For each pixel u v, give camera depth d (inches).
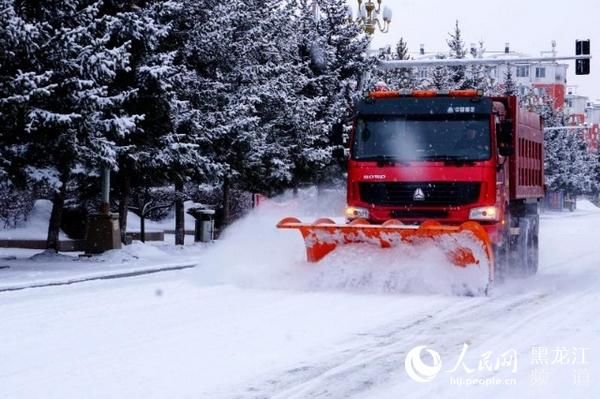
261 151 1113.4
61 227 1151.0
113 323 437.1
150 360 346.0
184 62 924.6
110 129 736.3
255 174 1186.0
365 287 584.7
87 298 540.4
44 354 358.0
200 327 424.8
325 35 1501.0
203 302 518.6
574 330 428.8
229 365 337.4
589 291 612.4
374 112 644.7
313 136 1283.2
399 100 643.5
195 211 1131.9
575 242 1254.3
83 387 301.9
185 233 1370.6
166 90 815.1
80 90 701.3
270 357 353.1
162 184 980.6
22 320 448.1
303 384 307.6
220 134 976.9
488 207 614.9
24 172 727.7
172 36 895.1
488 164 616.4
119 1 816.3
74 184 1021.8
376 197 631.8
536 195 800.9
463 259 571.8
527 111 762.2
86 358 349.7
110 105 729.0
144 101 821.2
